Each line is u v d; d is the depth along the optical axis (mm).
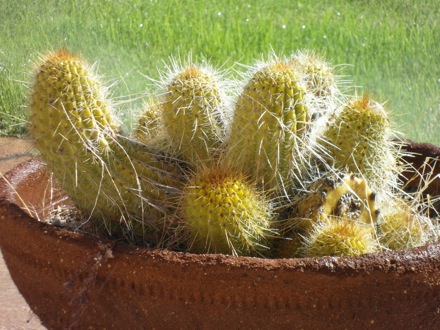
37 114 653
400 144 837
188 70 728
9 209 678
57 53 670
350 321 595
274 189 680
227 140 701
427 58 1944
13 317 910
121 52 1887
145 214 691
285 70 659
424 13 2336
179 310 606
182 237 681
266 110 648
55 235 638
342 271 582
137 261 607
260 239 659
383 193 725
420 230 706
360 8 2426
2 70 1642
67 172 667
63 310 654
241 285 585
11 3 2086
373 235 676
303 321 592
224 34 2100
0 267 1035
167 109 723
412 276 592
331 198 676
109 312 631
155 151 712
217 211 633
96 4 2221
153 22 2162
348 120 711
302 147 676
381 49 2012
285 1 2518
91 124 653
